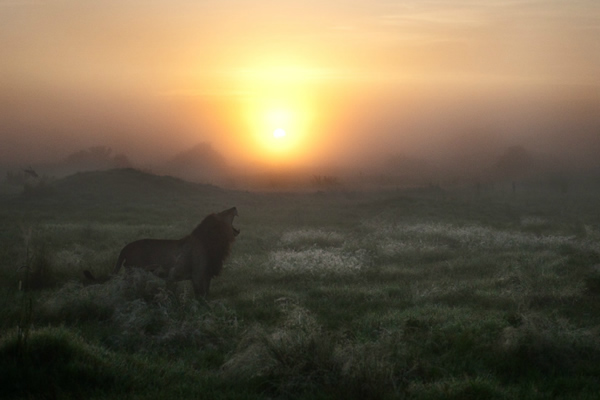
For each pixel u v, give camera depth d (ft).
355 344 21.98
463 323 25.80
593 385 19.01
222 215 35.06
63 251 45.50
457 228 68.69
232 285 38.17
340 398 17.47
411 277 41.06
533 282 35.29
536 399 17.71
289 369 18.83
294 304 29.99
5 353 19.16
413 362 20.40
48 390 17.53
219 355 22.39
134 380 18.79
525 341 21.66
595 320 27.53
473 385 18.10
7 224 76.54
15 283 36.60
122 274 32.40
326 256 45.68
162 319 25.80
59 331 21.06
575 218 98.07
